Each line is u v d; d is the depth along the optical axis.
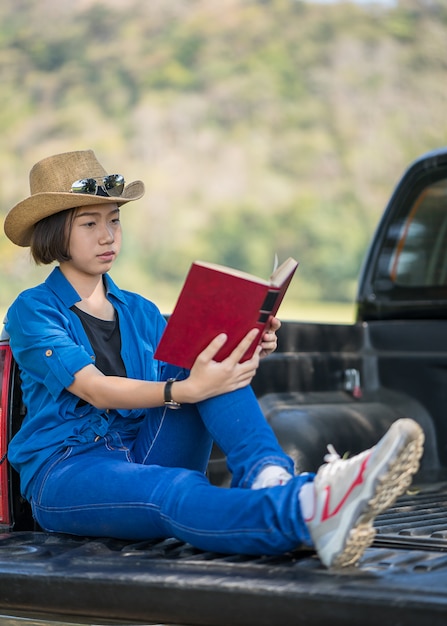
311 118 56.84
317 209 54.72
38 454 3.45
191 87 56.72
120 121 55.84
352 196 55.72
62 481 3.35
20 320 3.51
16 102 55.97
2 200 53.44
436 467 4.94
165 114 55.75
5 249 49.53
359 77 57.94
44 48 57.38
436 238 5.20
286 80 57.50
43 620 2.95
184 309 3.15
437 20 59.69
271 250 54.06
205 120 56.06
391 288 5.31
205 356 3.17
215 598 2.68
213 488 3.04
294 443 4.25
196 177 54.84
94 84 56.59
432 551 3.08
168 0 58.72
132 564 2.94
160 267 53.19
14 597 2.95
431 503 4.07
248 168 55.22
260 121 56.44
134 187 3.88
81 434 3.46
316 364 4.63
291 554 3.00
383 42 58.84
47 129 55.41
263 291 3.11
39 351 3.44
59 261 3.61
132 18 58.47
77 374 3.38
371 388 5.00
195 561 2.93
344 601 2.53
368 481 2.68
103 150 54.84
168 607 2.75
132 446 3.57
